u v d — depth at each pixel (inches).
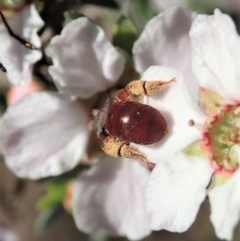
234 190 3.2
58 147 3.6
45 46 3.5
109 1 3.8
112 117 3.1
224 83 3.3
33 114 3.5
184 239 5.9
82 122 3.6
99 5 3.8
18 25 3.4
